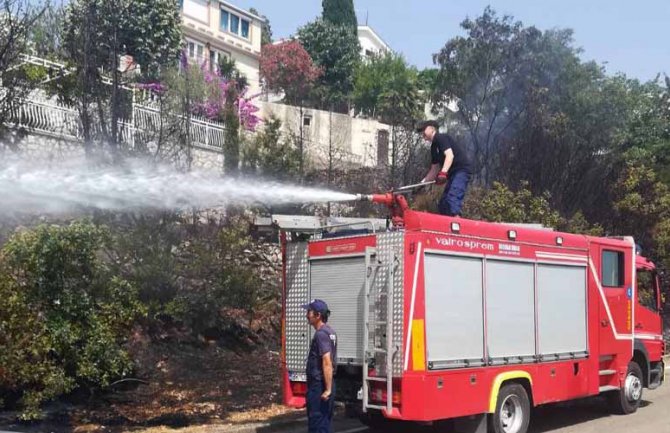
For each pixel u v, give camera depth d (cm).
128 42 3134
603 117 2705
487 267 929
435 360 841
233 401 1112
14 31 1245
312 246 946
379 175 1930
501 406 925
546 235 1034
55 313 945
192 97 1955
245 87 3969
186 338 1332
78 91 1343
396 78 5219
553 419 1151
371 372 843
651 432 1037
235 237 1347
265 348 1428
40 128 1322
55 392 927
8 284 920
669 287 2164
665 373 1669
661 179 2584
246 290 1345
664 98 3356
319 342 810
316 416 807
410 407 809
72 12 1432
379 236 857
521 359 962
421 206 1553
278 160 1627
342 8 6844
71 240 971
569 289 1070
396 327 823
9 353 892
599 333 1121
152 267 1253
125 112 1418
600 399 1320
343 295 905
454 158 1011
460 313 883
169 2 3341
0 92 1225
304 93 4953
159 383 1166
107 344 980
